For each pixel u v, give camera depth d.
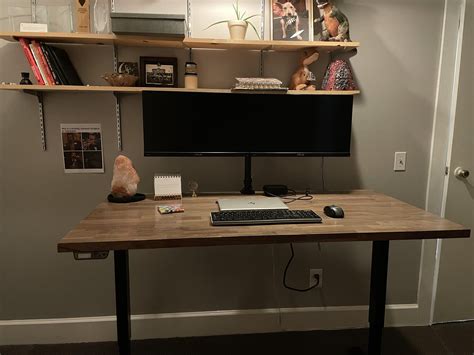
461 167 2.03
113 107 1.82
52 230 1.88
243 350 1.91
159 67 1.77
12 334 1.93
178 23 1.53
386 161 2.01
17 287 1.91
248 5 1.81
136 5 1.76
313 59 1.75
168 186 1.64
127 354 1.42
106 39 1.60
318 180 1.99
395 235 1.19
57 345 1.94
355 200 1.65
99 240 1.08
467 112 1.99
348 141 1.75
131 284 1.98
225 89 1.81
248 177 1.77
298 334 2.05
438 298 2.16
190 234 1.14
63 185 1.86
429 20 1.92
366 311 2.12
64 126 1.81
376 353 1.70
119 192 1.58
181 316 2.02
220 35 1.82
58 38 1.58
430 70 1.96
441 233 1.21
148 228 1.20
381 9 1.89
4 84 1.54
